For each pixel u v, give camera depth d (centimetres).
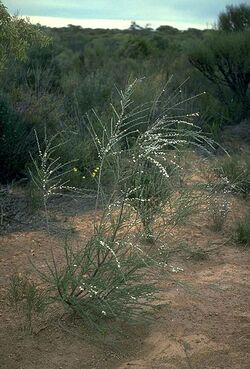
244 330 478
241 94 1470
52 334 464
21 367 426
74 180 815
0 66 744
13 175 855
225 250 663
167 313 502
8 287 532
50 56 1591
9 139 849
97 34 5169
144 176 560
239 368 426
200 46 1520
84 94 1202
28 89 1099
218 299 536
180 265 608
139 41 2412
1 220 695
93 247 506
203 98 1364
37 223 699
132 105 1051
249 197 855
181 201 555
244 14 1853
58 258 602
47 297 494
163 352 445
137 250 518
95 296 477
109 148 493
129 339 466
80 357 441
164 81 1365
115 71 1571
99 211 748
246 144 1203
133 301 493
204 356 439
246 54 1448
